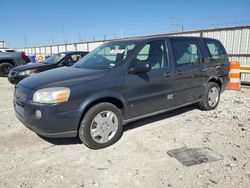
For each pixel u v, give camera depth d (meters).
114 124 4.16
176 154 3.76
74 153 3.88
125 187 2.98
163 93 4.79
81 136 3.92
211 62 5.91
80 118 3.82
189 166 3.41
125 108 4.25
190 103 5.54
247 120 5.38
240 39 11.96
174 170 3.33
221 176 3.17
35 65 9.25
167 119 5.43
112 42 5.21
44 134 3.73
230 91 9.02
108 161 3.61
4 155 3.84
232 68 9.28
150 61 4.63
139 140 4.30
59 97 3.60
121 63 4.30
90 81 3.88
